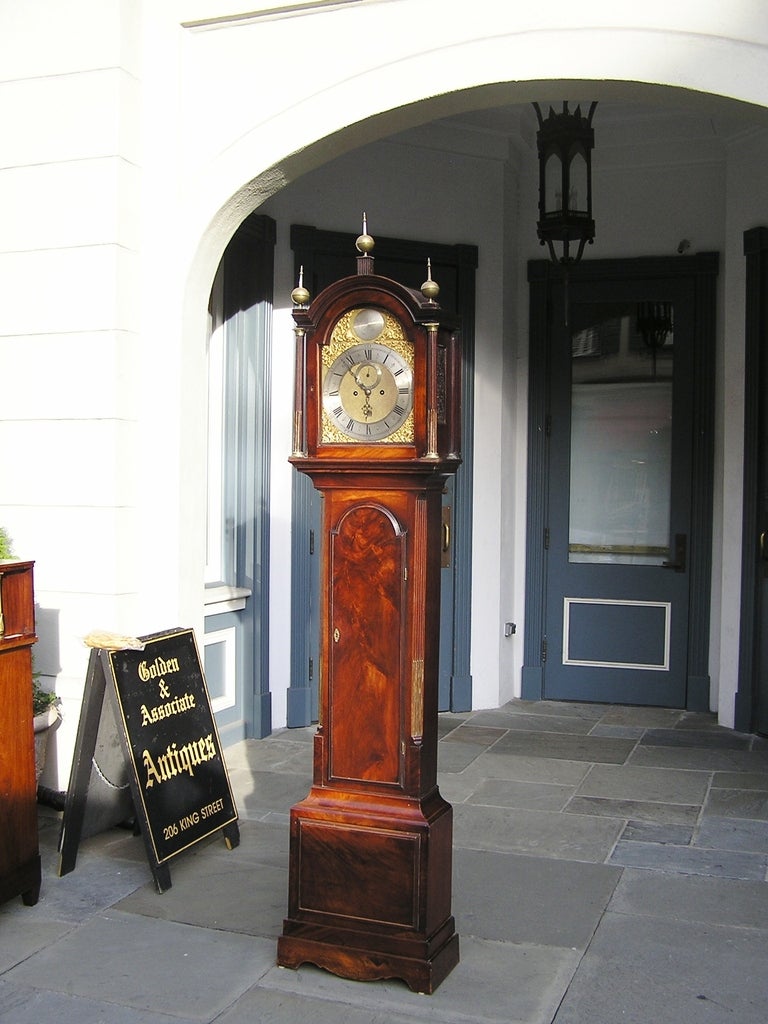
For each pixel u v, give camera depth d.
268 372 5.00
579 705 5.84
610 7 3.46
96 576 3.95
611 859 3.54
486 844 3.69
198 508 4.14
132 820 3.78
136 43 3.98
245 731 5.04
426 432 2.66
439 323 2.66
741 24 3.36
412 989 2.65
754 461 5.15
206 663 4.76
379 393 2.71
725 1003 2.60
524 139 5.71
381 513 2.71
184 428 4.03
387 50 3.71
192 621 4.11
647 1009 2.57
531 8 3.53
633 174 5.72
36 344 4.02
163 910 3.16
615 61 3.47
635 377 5.77
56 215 3.98
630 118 5.59
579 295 5.80
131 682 3.39
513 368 5.84
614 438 5.82
